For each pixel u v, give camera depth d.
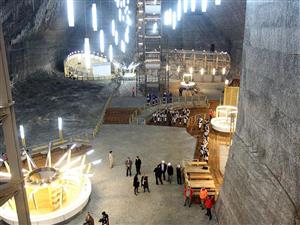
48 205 16.52
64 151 24.47
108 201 17.62
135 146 25.39
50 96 40.47
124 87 44.88
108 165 21.98
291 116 9.36
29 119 32.12
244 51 15.38
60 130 25.78
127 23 39.59
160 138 27.09
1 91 8.00
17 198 8.79
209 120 29.91
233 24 42.28
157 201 17.64
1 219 15.62
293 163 9.10
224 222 14.38
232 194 13.99
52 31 47.88
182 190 18.81
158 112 32.62
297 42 9.12
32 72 46.91
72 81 48.94
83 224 14.62
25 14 36.69
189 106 36.00
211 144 25.20
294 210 8.74
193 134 28.00
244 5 34.66
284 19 10.12
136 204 17.34
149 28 38.84
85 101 38.50
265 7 12.09
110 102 37.44
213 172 20.50
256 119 12.61
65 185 17.31
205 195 16.38
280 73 10.36
